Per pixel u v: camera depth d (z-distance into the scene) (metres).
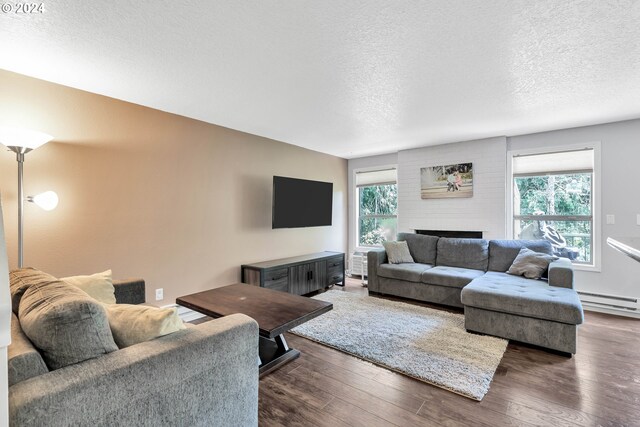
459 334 2.88
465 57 2.09
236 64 2.19
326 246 5.44
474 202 4.46
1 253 0.67
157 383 1.12
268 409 1.84
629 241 1.19
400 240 4.70
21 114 2.32
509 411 1.81
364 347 2.62
